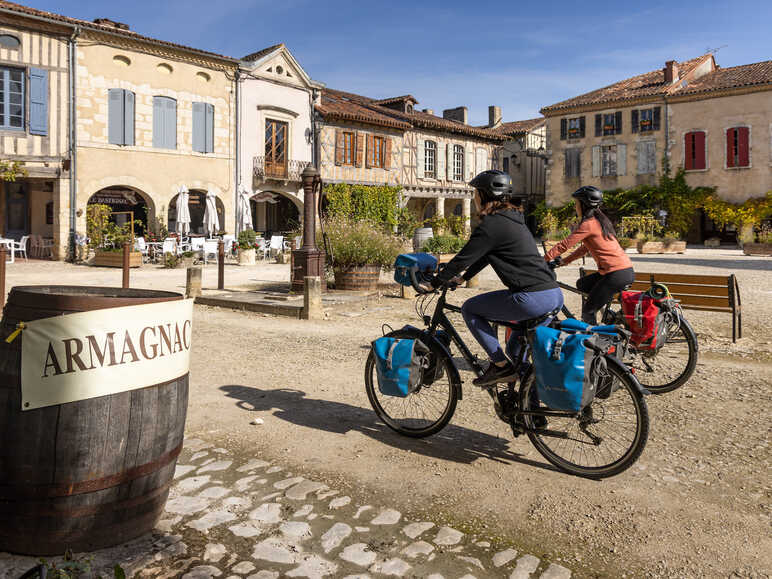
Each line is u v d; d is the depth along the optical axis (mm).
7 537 2225
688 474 3160
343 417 4125
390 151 29359
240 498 2848
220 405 4383
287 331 7438
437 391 4031
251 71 23578
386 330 7508
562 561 2342
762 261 19516
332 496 2883
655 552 2406
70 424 2133
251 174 23969
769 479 3090
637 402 2979
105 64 19750
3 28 17703
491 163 35844
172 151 21500
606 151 35906
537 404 3336
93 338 2160
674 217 33281
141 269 16703
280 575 2217
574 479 3117
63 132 18984
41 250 20359
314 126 26203
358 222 11266
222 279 11055
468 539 2500
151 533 2480
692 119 32969
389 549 2410
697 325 7629
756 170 31406
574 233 4492
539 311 3170
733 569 2285
